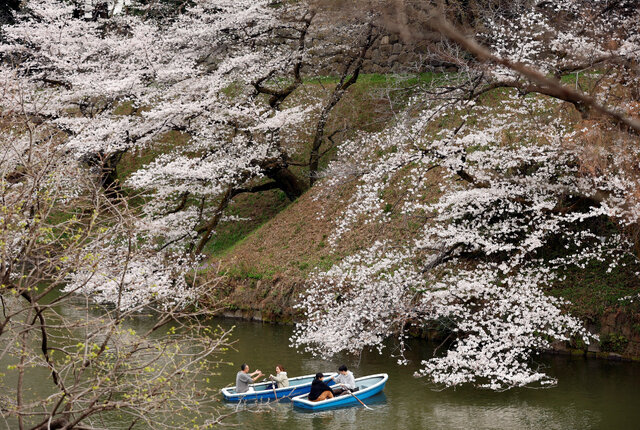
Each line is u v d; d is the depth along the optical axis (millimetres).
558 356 14828
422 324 16500
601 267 15383
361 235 20406
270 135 22422
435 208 15156
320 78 29453
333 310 15234
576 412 11227
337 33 21953
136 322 18875
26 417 10656
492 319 13406
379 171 14469
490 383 13391
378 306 14695
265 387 13188
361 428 10922
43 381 12617
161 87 22609
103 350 6812
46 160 7777
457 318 15617
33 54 21922
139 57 21203
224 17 21922
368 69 28406
